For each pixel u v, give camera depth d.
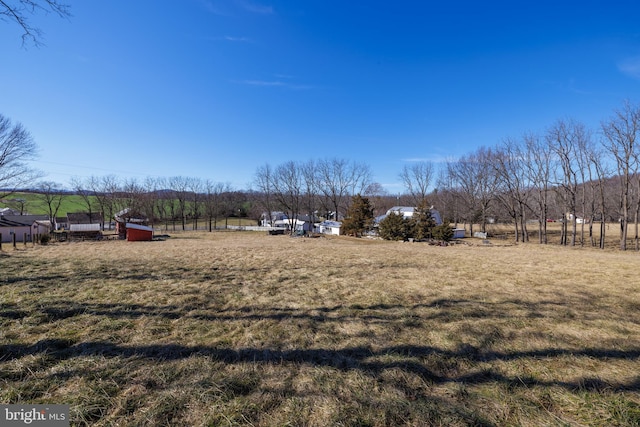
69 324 3.88
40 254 12.63
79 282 6.57
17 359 2.83
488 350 3.20
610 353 3.13
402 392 2.38
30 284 6.27
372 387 2.45
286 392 2.37
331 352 3.13
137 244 19.53
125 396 2.28
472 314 4.50
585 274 8.27
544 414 2.13
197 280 7.04
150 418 2.02
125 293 5.64
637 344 3.37
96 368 2.69
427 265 10.03
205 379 2.52
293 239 26.94
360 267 9.41
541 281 7.19
